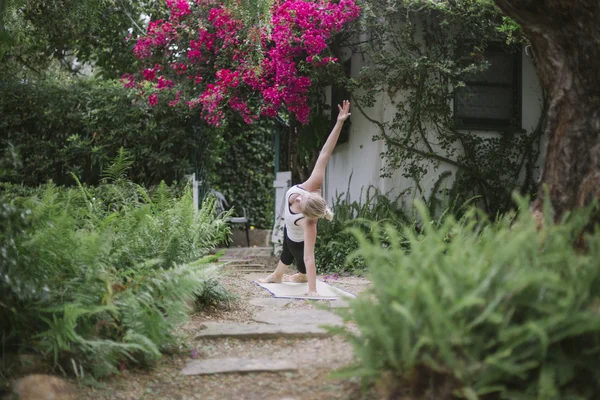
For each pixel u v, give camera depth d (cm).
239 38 816
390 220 751
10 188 720
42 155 920
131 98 923
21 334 331
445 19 769
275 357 349
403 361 239
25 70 1021
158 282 354
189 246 473
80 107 931
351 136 932
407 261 247
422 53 803
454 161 830
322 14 783
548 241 267
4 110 921
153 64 921
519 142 831
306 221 542
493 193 816
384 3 784
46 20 852
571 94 340
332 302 500
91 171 938
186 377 325
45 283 327
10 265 307
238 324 422
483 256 247
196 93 890
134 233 448
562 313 219
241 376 322
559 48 345
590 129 333
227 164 1335
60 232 351
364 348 256
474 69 753
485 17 768
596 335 224
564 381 221
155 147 948
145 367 343
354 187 924
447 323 217
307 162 974
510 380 236
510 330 221
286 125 1017
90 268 344
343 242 775
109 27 1002
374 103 844
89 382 312
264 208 1388
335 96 950
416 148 820
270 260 892
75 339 305
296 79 794
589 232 313
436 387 239
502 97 842
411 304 231
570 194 334
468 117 834
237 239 1248
